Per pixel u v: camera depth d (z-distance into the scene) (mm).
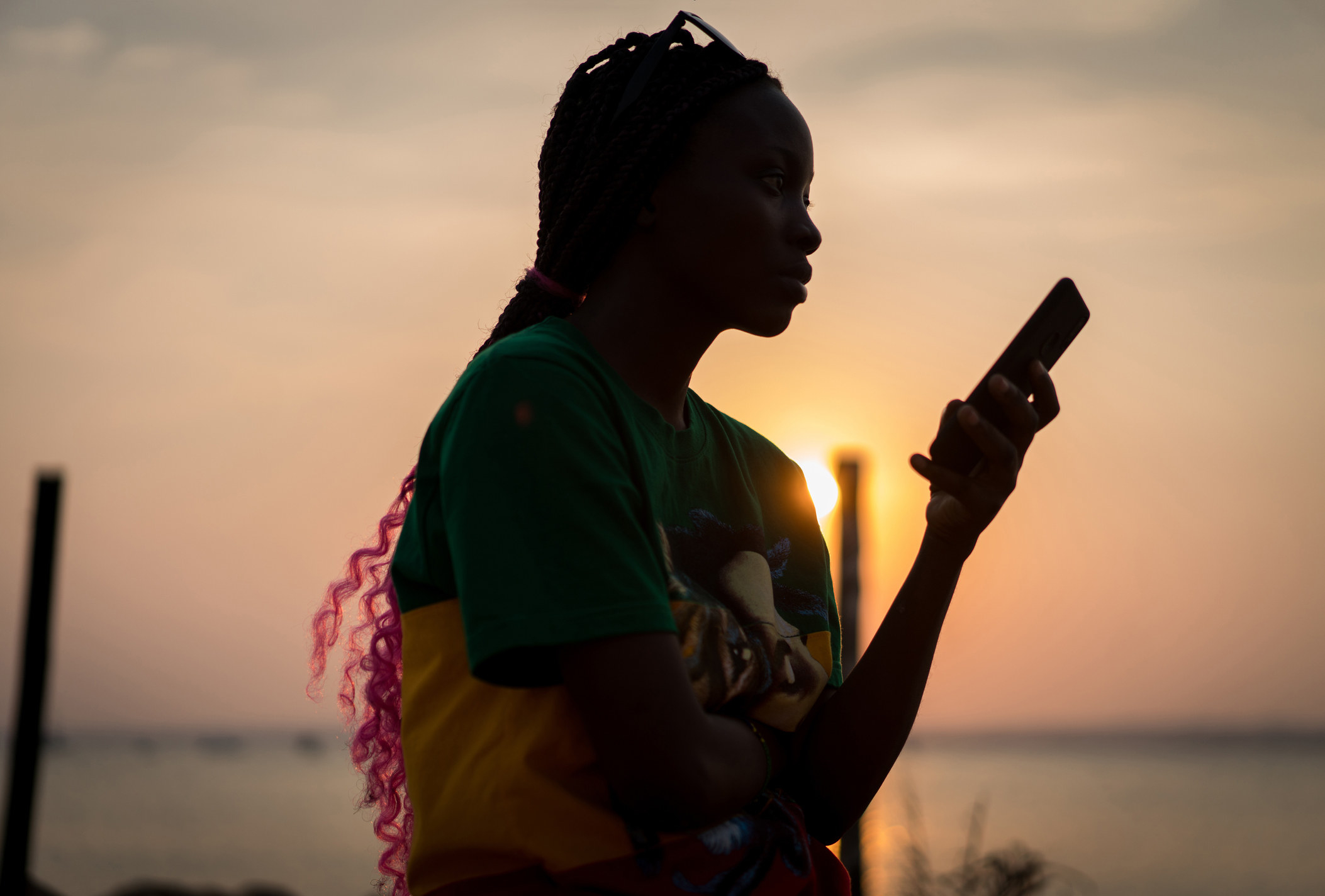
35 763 8633
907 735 1350
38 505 8875
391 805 1441
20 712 8648
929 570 1304
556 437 1099
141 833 53906
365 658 1465
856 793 1337
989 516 1222
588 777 1117
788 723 1287
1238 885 34750
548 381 1134
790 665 1299
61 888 35594
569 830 1089
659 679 1037
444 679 1175
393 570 1240
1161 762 153000
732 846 1179
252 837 51812
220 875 38531
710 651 1181
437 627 1184
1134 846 44844
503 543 1055
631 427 1197
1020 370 1200
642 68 1299
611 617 1034
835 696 1368
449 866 1132
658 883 1116
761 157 1265
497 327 1413
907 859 4977
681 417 1352
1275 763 149875
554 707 1118
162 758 175875
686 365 1329
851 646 6891
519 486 1075
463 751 1146
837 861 1391
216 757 181375
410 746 1183
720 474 1373
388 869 1446
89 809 69812
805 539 1477
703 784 1047
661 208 1274
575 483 1084
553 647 1054
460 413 1144
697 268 1263
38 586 8766
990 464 1184
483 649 1022
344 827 57438
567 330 1247
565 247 1312
